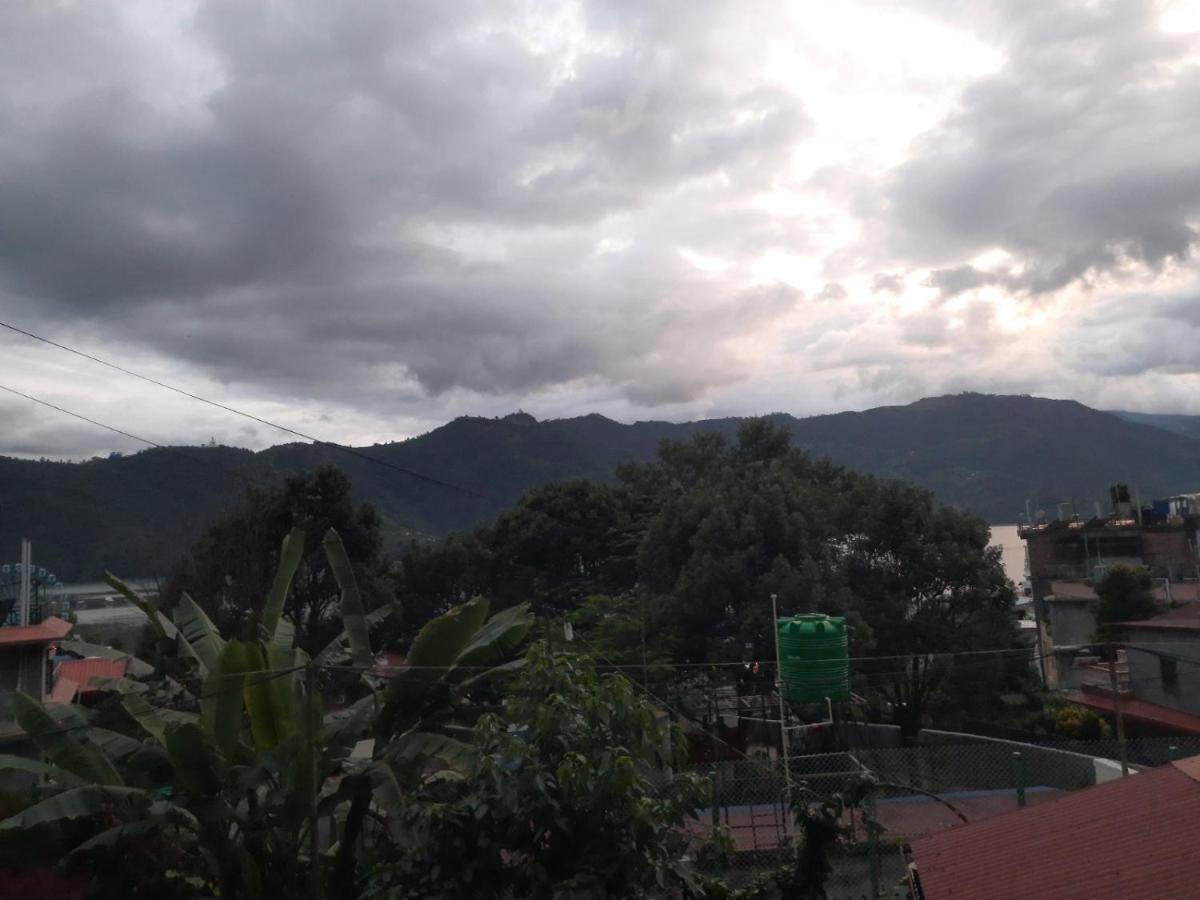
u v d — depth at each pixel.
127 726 13.07
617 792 6.12
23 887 10.34
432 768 12.21
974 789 16.28
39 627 19.39
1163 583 34.84
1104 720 23.89
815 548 25.45
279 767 10.29
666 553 27.56
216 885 11.37
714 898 7.21
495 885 6.26
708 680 23.08
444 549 36.47
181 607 12.88
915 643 25.86
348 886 11.01
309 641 29.30
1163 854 5.94
